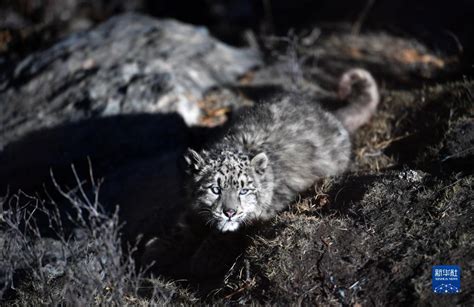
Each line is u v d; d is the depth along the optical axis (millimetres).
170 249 10391
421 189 8938
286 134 10734
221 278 9273
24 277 9477
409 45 18141
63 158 13172
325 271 8008
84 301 7941
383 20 20781
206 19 24359
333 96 14984
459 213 8266
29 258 9453
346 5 22594
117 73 15234
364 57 17391
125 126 13773
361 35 19156
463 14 20375
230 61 16828
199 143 13453
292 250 8445
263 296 8062
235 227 9555
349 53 17734
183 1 24656
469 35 18484
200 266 9664
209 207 9516
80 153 13250
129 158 13172
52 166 12984
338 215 9070
